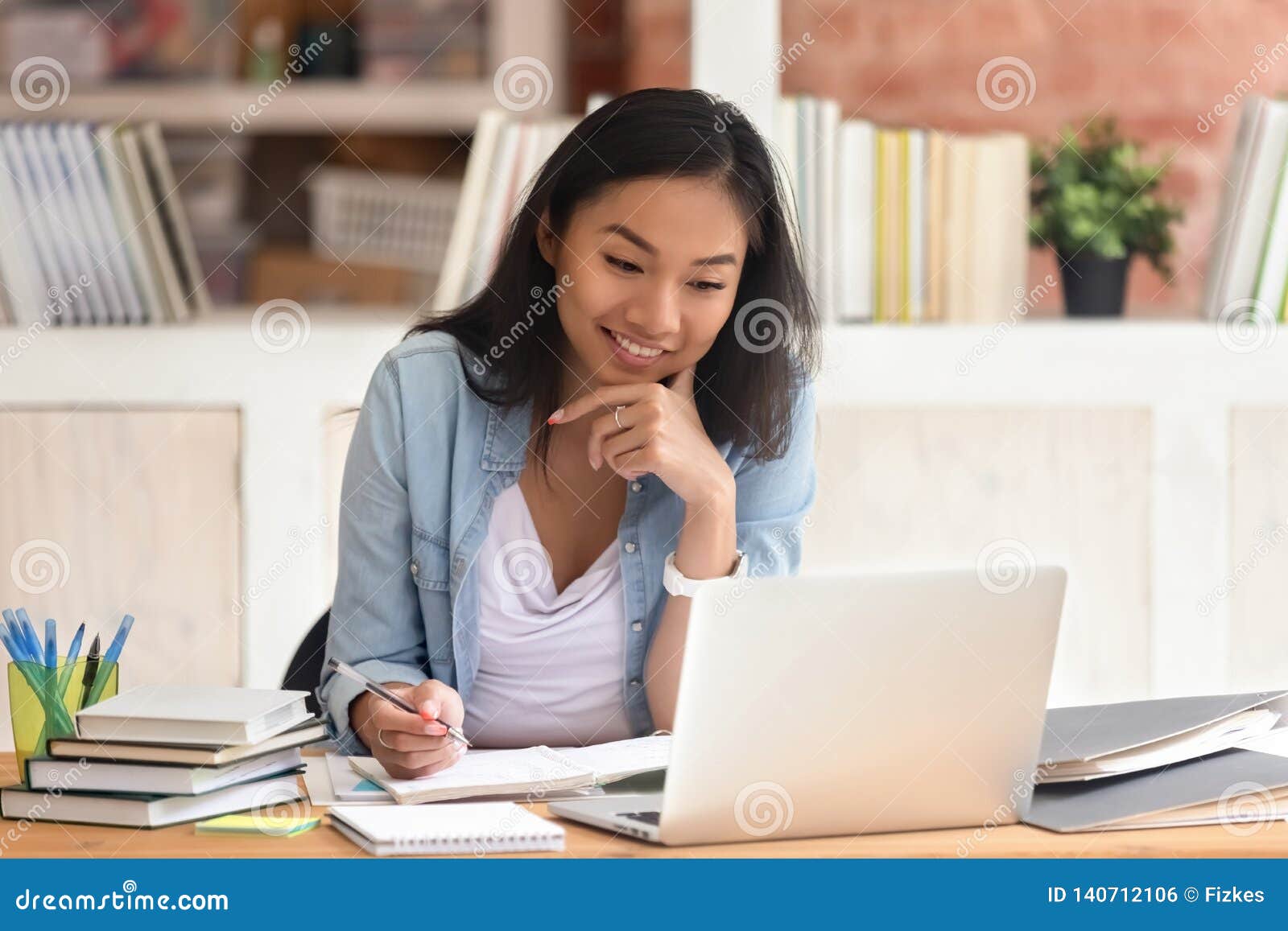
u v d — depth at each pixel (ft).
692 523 6.86
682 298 6.56
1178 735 5.47
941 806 4.77
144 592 10.79
